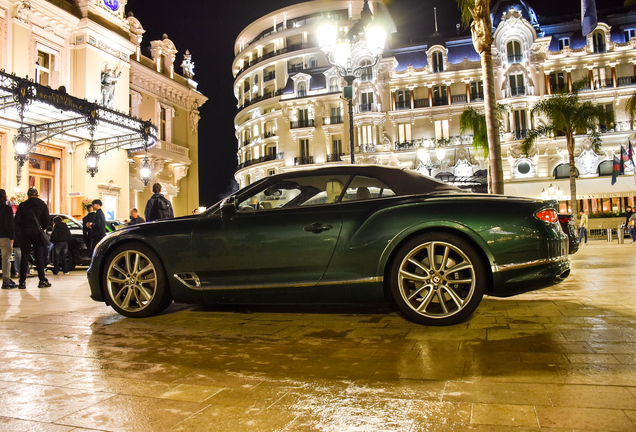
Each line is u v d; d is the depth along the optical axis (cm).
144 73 2581
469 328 369
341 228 396
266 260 410
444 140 3803
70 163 1950
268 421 200
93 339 371
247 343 348
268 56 5747
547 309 447
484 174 3678
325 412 208
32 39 1806
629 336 328
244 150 5731
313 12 5712
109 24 2152
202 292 430
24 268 798
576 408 202
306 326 403
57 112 1588
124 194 2189
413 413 203
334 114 4578
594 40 3756
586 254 1392
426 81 3919
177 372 276
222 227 430
